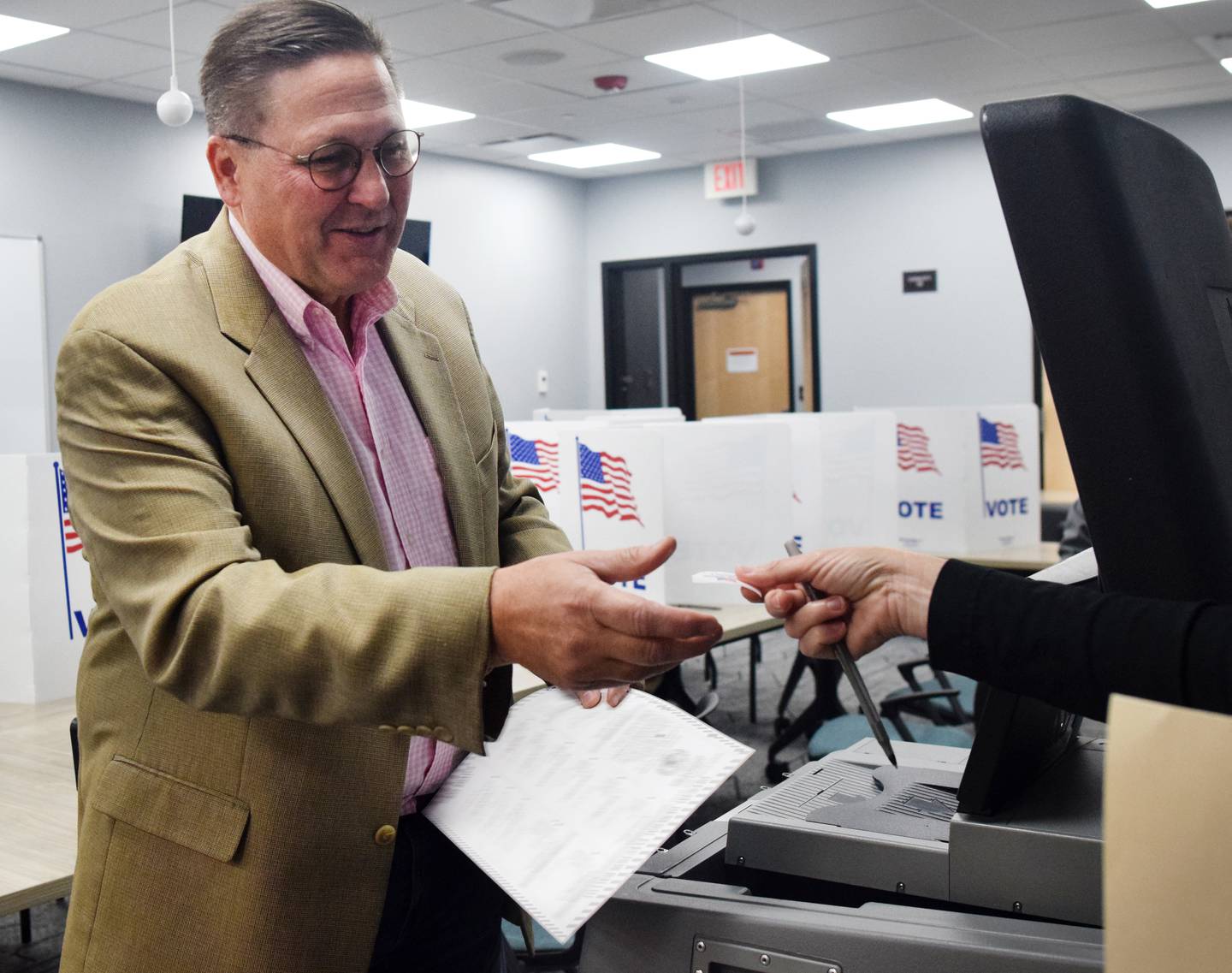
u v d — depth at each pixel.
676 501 2.96
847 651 0.79
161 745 0.93
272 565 0.82
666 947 0.77
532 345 8.22
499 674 0.81
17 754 1.87
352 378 1.01
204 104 0.93
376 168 0.90
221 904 0.90
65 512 2.22
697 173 8.16
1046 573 0.83
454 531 1.08
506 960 1.37
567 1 4.47
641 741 0.92
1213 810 0.44
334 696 0.77
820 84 5.88
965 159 7.22
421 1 4.45
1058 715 0.86
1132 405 0.69
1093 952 0.65
